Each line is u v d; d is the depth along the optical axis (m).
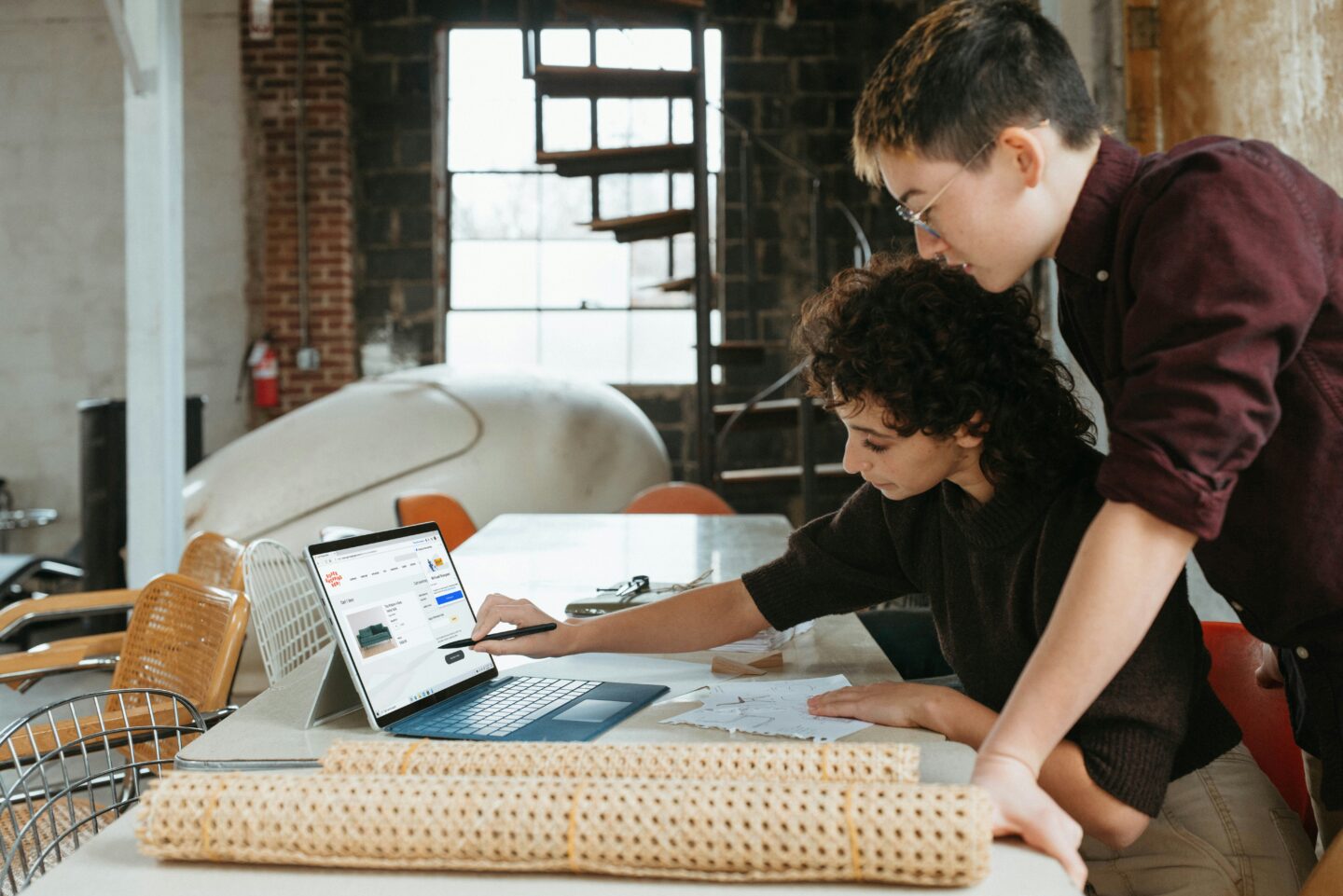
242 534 5.59
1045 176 1.06
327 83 7.61
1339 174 2.67
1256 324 0.95
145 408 4.05
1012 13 1.05
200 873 0.85
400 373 6.45
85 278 7.61
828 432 7.95
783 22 7.93
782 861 0.81
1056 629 0.98
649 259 7.96
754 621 1.55
